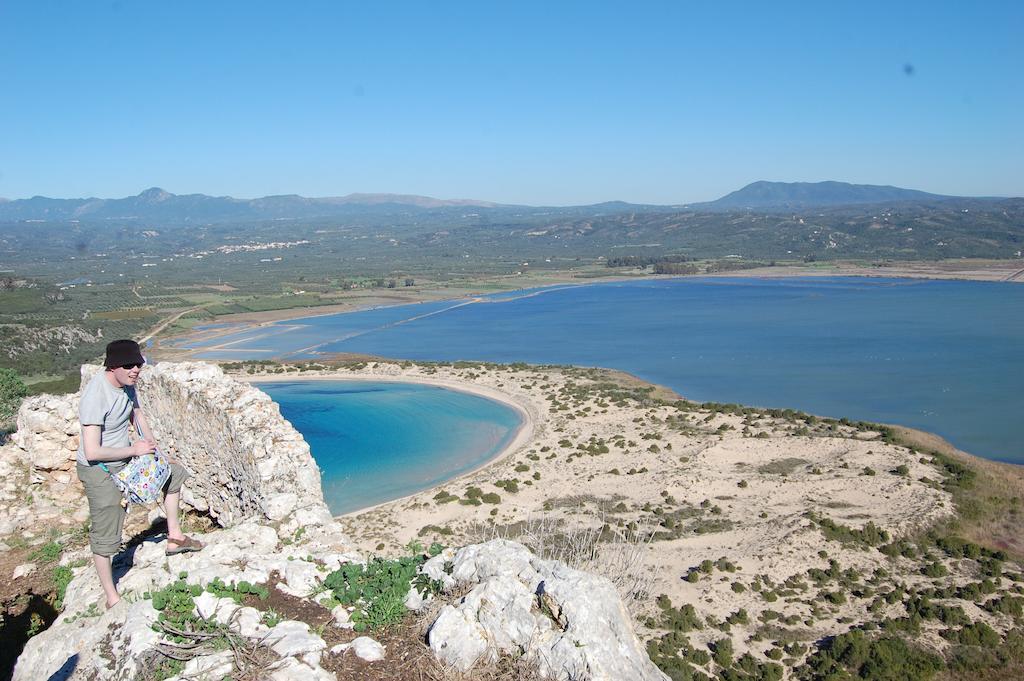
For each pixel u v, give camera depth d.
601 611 9.29
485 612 9.43
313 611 10.13
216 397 18.45
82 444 9.71
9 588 13.47
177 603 9.86
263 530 13.38
